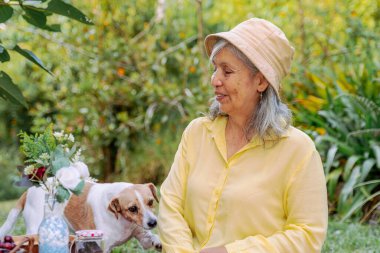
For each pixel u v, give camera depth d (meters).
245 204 2.69
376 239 4.84
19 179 2.71
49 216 2.61
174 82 8.68
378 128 6.09
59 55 8.50
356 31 7.70
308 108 6.61
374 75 6.66
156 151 8.66
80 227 3.31
